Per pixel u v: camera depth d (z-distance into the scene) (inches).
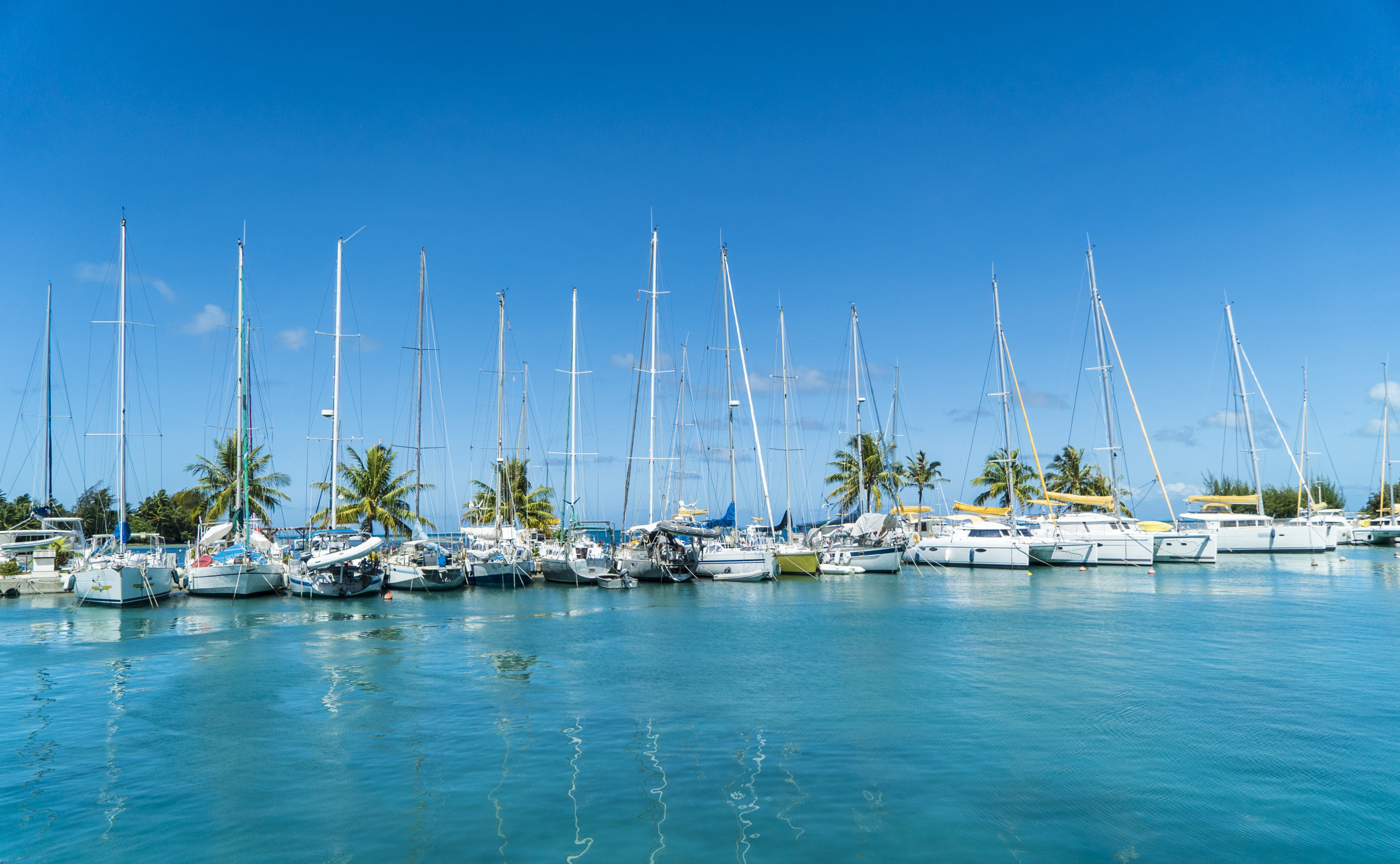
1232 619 1387.8
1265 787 576.1
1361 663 999.0
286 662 1055.0
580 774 611.2
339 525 2623.0
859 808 541.6
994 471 3654.0
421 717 775.7
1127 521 2581.2
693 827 512.4
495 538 2303.2
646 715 780.0
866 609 1593.3
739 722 752.3
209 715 787.4
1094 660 1031.0
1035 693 852.6
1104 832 503.5
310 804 555.5
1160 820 520.4
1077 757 642.2
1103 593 1828.2
